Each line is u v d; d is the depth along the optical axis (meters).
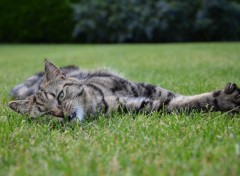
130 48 18.91
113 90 4.78
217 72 8.30
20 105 4.64
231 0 25.61
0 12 25.39
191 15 24.58
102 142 3.47
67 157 3.07
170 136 3.54
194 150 3.03
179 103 4.37
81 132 3.93
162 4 24.31
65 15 25.45
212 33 24.55
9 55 17.22
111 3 25.44
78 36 25.61
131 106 4.54
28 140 3.68
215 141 3.26
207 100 4.21
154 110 4.46
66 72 5.82
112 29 25.36
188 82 6.87
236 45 18.00
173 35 24.75
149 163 2.82
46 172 2.76
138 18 24.77
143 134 3.62
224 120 3.87
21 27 25.45
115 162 2.85
